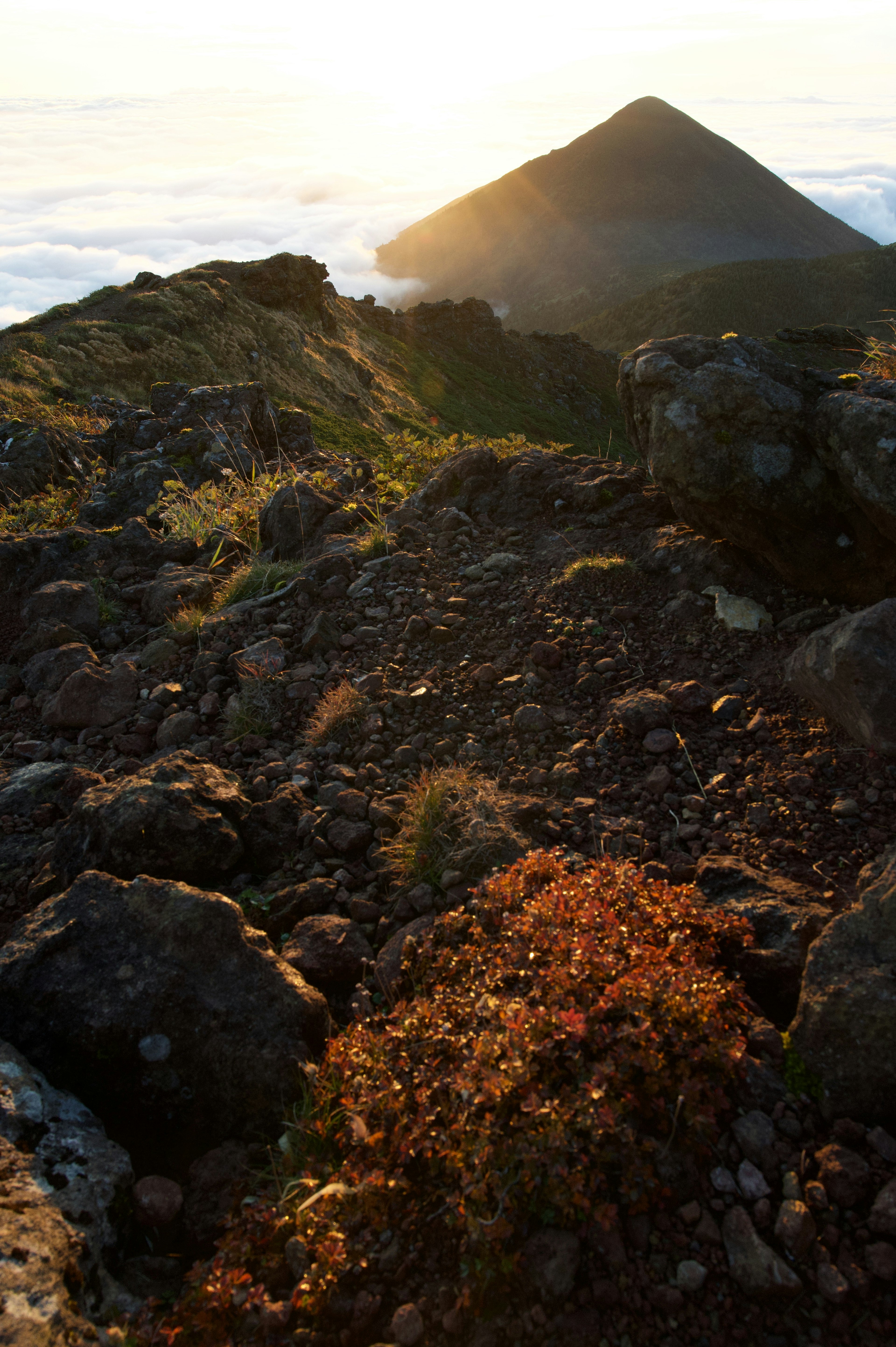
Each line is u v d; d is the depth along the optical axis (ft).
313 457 36.50
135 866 11.07
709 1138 7.30
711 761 12.75
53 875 11.89
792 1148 7.27
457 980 9.18
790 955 8.84
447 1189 7.14
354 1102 7.95
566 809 12.16
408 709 14.94
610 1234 6.72
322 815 12.55
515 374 263.70
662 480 15.93
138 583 23.38
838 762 11.87
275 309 172.65
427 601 18.25
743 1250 6.55
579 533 19.66
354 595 19.08
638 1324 6.37
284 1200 7.38
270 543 24.26
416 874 11.27
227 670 17.46
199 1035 8.57
